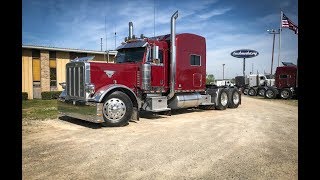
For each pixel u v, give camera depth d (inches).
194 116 473.4
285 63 1075.3
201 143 268.2
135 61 425.1
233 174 183.9
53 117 444.1
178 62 468.1
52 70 976.9
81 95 364.8
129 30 471.5
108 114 356.5
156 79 438.0
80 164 204.5
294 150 243.9
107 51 482.9
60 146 257.0
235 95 623.8
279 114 506.9
